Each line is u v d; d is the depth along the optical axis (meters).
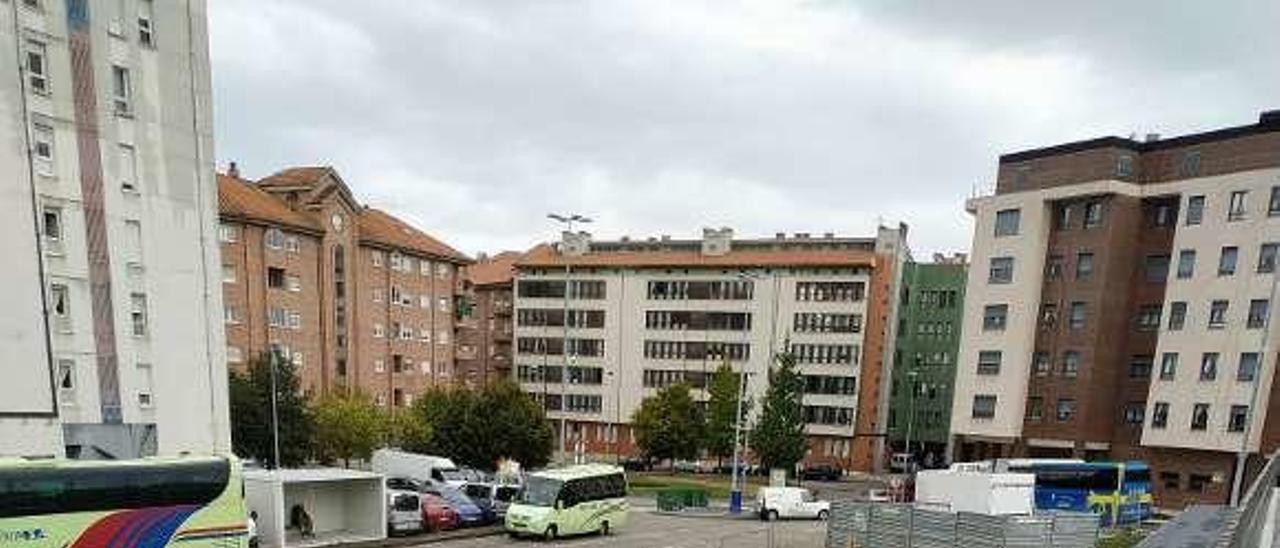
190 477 23.98
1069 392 62.78
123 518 22.44
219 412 42.25
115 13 39.41
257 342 71.88
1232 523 18.14
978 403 66.69
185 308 41.31
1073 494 48.66
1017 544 29.84
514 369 107.25
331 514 34.41
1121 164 61.66
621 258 104.31
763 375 95.88
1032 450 64.38
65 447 35.94
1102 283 61.88
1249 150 56.56
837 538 34.00
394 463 48.03
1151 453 59.56
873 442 94.75
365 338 82.94
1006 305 66.00
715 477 80.19
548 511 36.31
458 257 94.38
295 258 75.69
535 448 60.69
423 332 90.62
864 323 94.12
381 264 85.19
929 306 105.62
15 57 35.50
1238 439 54.22
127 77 39.84
